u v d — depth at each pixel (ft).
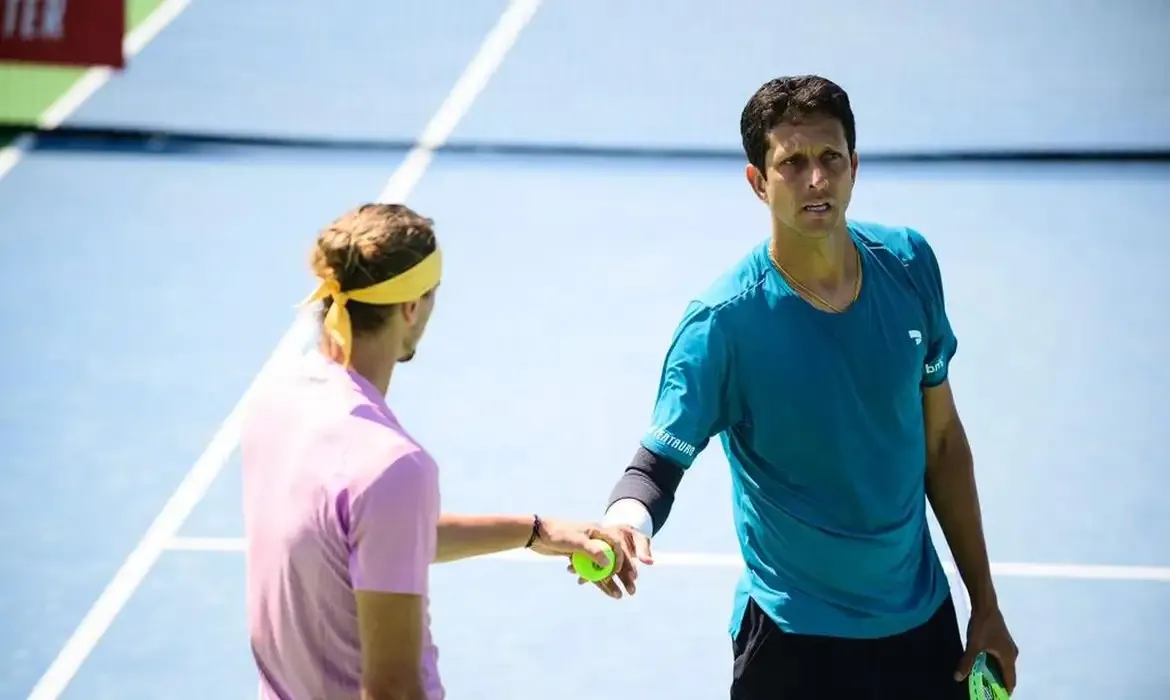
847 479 48.57
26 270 118.01
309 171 137.39
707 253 120.16
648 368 101.76
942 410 51.62
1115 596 75.20
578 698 67.67
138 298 113.19
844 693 49.90
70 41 142.10
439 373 101.45
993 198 129.90
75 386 99.86
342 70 161.99
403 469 39.34
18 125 146.92
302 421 41.24
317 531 39.78
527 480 87.20
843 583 49.39
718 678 69.26
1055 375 99.66
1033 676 68.69
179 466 89.76
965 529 52.39
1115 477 86.79
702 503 85.30
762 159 47.37
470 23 176.04
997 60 162.91
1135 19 173.68
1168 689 67.46
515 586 77.77
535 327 108.17
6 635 72.79
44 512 84.58
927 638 50.44
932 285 49.49
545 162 139.95
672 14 178.29
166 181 135.33
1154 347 103.40
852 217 125.90
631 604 75.61
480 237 123.95
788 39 170.50
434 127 147.84
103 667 70.18
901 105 151.33
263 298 112.78
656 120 149.69
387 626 39.22
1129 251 119.24
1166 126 144.97
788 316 47.88
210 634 73.00
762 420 48.52
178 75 160.15
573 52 167.22
